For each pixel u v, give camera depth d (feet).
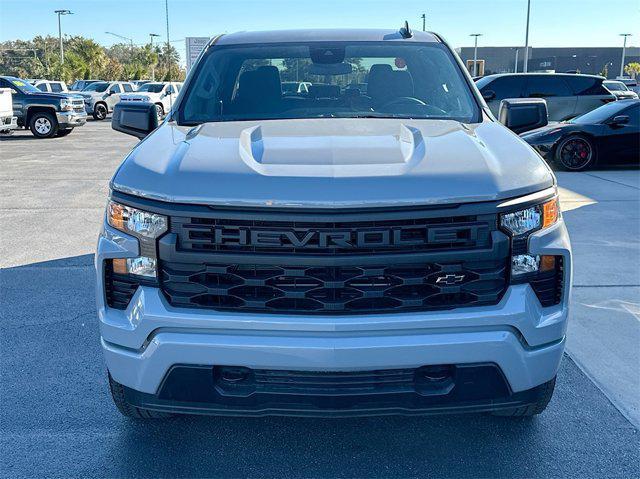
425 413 8.38
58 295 16.81
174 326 8.10
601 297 16.22
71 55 223.30
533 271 8.32
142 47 290.76
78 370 12.56
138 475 9.32
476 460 9.62
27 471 9.38
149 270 8.21
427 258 7.93
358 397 8.20
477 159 8.68
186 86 12.63
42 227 24.47
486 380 8.25
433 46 13.48
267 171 8.30
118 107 12.94
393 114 11.96
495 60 318.45
